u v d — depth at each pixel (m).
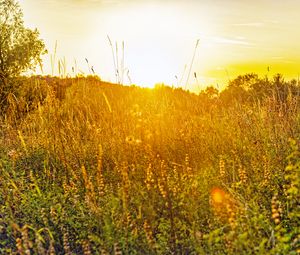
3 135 9.75
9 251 5.00
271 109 7.83
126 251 4.77
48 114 9.13
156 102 8.30
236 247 4.17
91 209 5.68
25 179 7.29
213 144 7.37
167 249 4.89
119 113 8.29
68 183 7.12
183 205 5.25
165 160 6.74
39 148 8.55
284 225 4.87
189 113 8.61
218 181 5.78
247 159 6.67
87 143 8.40
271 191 5.61
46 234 5.54
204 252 4.55
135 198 5.47
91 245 5.27
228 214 4.63
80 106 9.01
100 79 9.06
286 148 6.28
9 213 6.05
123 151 7.07
